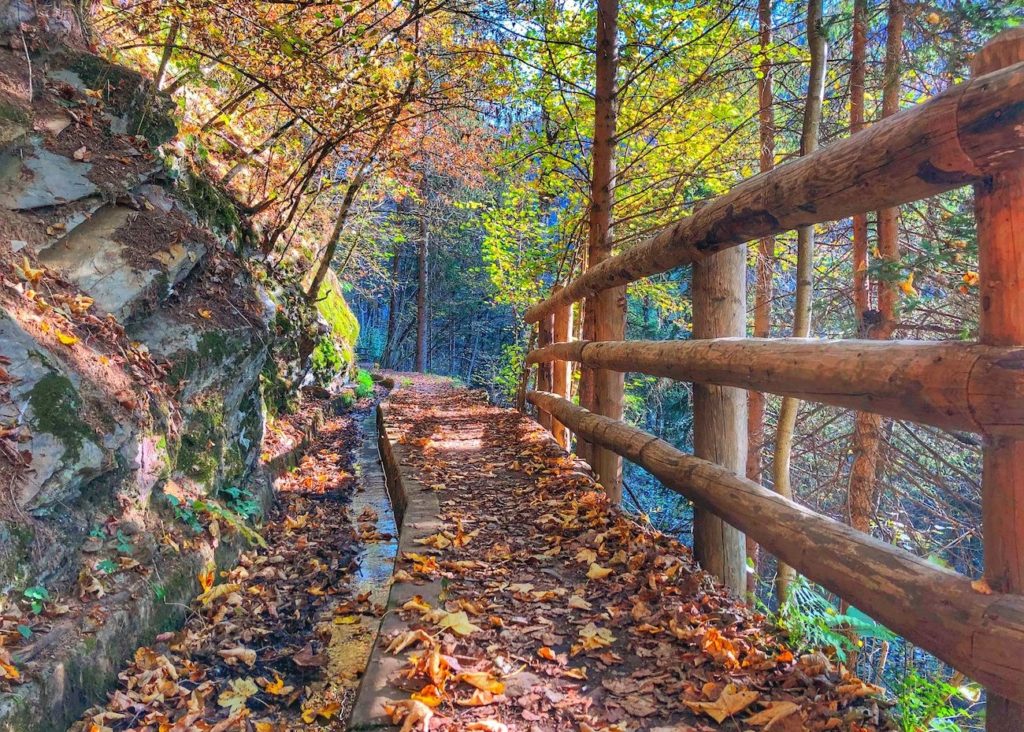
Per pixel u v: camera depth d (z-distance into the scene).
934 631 1.50
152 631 2.90
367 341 31.03
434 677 2.04
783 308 9.58
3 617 2.32
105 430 3.06
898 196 1.61
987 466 1.42
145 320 3.97
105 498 3.07
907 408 1.54
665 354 3.15
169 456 3.66
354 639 3.19
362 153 7.48
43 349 2.95
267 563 4.04
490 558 3.21
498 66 6.93
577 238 9.16
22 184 3.61
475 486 4.63
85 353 3.23
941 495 6.79
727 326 2.99
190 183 5.21
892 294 5.13
